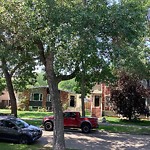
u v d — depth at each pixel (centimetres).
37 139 1923
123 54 1287
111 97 3275
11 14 1361
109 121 3194
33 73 2784
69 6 1308
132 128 2622
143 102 3228
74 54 1407
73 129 2586
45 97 5003
